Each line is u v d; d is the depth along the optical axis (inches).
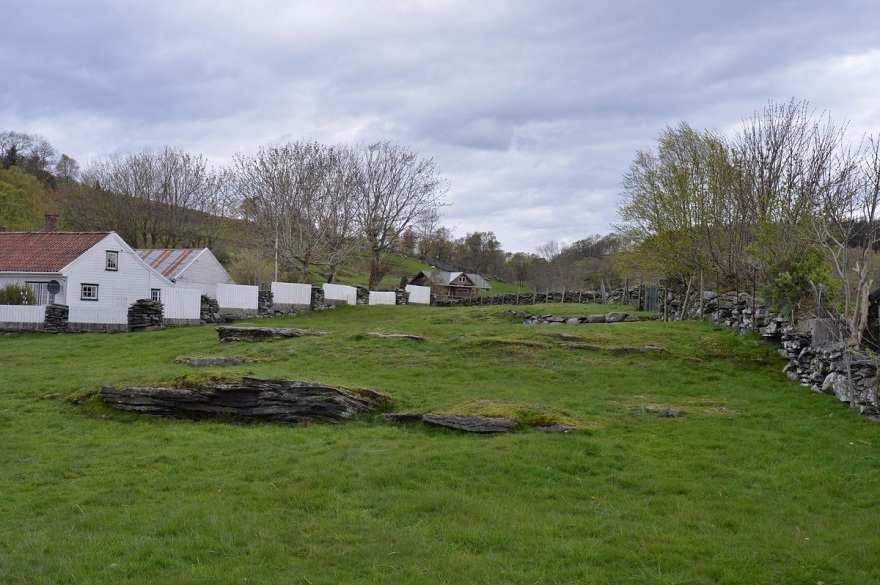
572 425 560.4
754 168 1088.2
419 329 1136.2
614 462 478.3
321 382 644.1
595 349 862.5
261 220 2087.8
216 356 950.4
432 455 488.4
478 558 330.6
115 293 1764.3
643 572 317.1
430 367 822.5
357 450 515.5
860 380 629.0
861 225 758.5
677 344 884.6
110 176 2974.9
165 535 361.4
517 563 326.6
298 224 2036.2
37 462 512.1
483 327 1144.8
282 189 2046.0
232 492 430.6
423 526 371.9
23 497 433.1
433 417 584.1
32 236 1796.3
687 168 1251.8
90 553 336.5
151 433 593.6
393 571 316.8
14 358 1072.8
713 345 872.3
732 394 697.0
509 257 4960.6
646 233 1427.2
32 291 1573.6
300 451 521.0
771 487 440.1
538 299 2257.6
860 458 495.8
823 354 695.1
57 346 1213.1
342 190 2135.8
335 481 441.4
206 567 319.9
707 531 367.2
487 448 504.4
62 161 4766.2
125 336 1334.9
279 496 415.8
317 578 308.8
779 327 844.6
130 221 2896.2
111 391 677.3
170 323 1486.2
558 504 407.2
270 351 952.9
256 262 2389.3
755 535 360.5
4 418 655.1
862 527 372.8
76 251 1704.0
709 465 476.7
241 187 2208.4
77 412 676.7
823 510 402.6
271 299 1695.4
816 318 739.4
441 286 3388.3
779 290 846.5
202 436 578.9
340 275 3376.0
